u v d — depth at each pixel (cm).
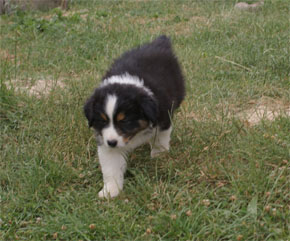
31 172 172
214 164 171
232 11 345
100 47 271
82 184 173
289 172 166
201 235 152
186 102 204
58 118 196
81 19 351
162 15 375
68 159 180
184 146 181
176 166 174
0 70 230
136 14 380
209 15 350
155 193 164
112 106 162
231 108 203
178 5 408
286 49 236
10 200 167
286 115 189
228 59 239
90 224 157
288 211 155
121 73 177
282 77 219
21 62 248
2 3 388
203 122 190
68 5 434
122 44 268
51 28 318
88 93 211
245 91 213
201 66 235
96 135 170
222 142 179
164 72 182
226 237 152
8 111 199
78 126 192
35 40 299
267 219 154
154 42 199
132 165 179
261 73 224
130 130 164
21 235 158
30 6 408
